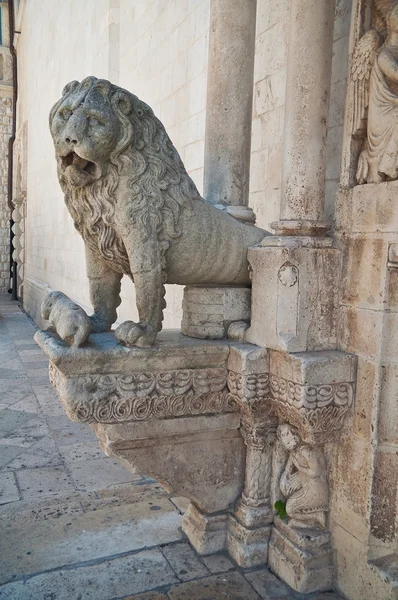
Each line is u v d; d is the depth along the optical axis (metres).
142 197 2.02
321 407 2.06
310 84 2.15
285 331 2.12
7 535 2.60
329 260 2.15
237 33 2.54
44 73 10.04
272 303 2.14
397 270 1.96
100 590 2.20
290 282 2.09
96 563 2.38
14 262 14.32
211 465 2.44
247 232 2.33
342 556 2.19
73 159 1.99
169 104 4.52
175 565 2.38
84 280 6.95
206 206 2.22
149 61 4.96
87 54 6.91
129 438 2.19
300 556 2.21
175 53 4.35
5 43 15.40
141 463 2.29
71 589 2.20
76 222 2.19
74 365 1.99
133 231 2.02
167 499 3.01
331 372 2.06
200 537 2.48
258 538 2.40
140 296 2.10
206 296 2.38
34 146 11.33
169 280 2.26
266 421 2.35
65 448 3.90
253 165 3.19
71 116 1.90
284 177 2.25
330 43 2.17
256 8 2.81
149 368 2.14
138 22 5.24
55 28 8.97
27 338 8.59
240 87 2.57
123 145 1.96
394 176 1.93
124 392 2.10
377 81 1.98
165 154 2.10
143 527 2.70
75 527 2.69
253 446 2.39
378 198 1.97
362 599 2.08
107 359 2.03
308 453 2.21
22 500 3.03
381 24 2.04
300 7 2.14
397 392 2.00
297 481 2.30
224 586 2.25
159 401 2.18
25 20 12.94
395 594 1.92
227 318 2.39
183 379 2.22
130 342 2.07
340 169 2.28
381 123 1.97
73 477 3.40
